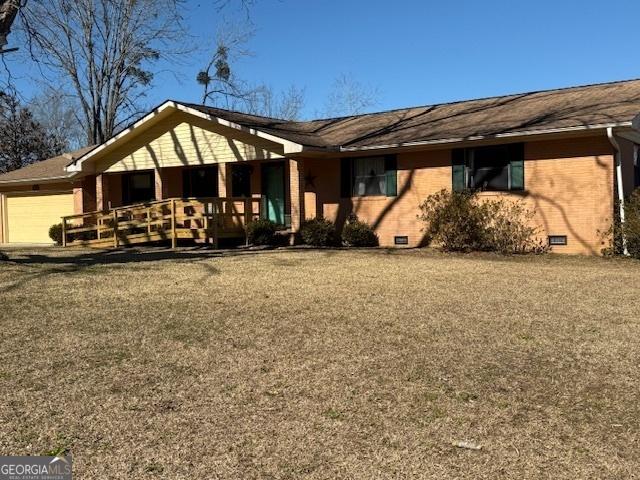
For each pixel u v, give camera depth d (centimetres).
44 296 875
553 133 1407
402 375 512
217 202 1780
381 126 1906
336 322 697
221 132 1866
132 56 3400
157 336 643
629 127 1320
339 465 356
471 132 1530
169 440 392
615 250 1390
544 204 1493
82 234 2069
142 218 2000
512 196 1535
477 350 584
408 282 984
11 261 1341
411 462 359
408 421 418
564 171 1466
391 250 1595
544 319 709
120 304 813
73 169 2089
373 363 545
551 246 1485
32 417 429
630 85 1645
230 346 602
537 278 1027
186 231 1791
